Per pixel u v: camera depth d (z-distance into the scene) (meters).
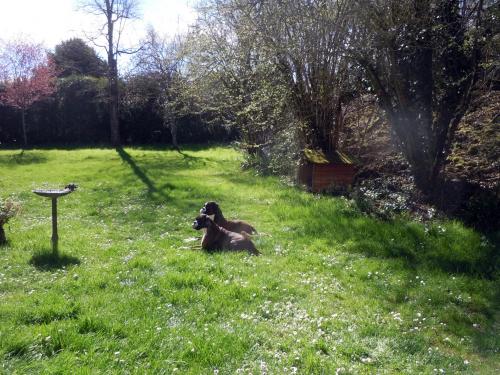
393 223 11.20
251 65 18.25
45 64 37.84
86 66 48.38
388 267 8.39
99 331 5.11
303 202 13.77
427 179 13.23
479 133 13.91
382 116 15.84
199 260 7.97
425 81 12.85
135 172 21.14
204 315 5.69
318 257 8.78
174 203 13.99
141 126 39.12
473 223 11.05
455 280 7.73
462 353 5.47
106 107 38.09
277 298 6.48
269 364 4.62
